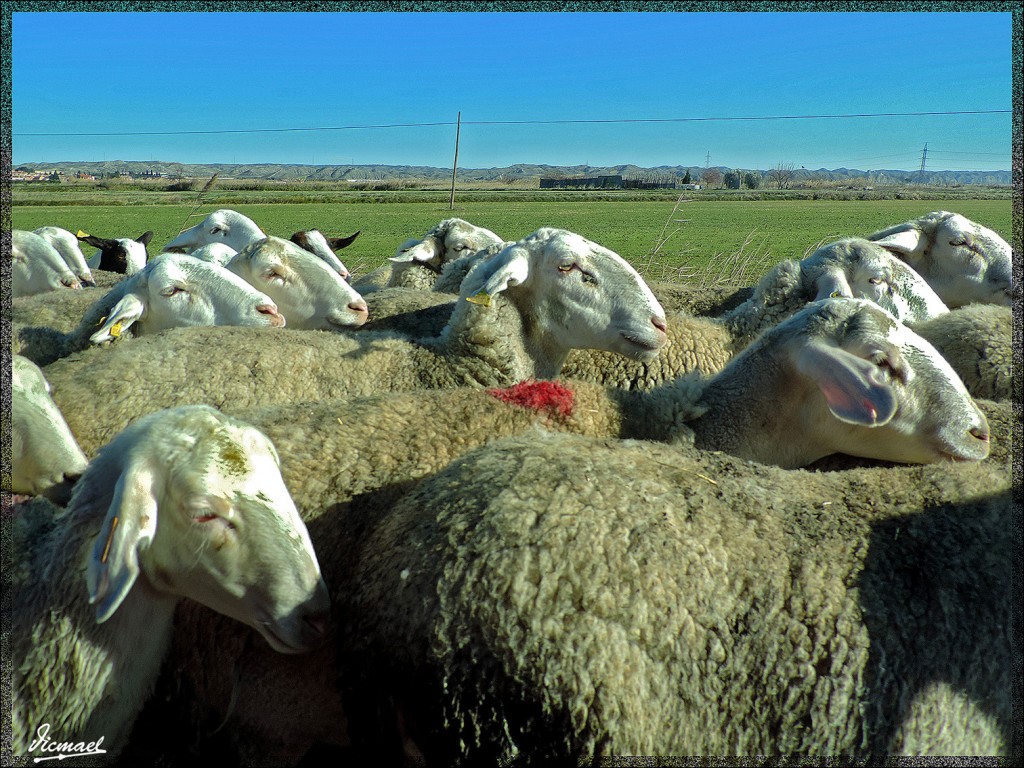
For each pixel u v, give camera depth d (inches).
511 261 64.7
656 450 42.1
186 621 40.1
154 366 58.7
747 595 34.7
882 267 80.0
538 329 67.5
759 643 34.1
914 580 35.8
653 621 33.6
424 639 33.9
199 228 120.3
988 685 35.0
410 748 35.0
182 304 73.0
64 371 59.4
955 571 36.2
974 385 63.7
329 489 41.6
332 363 62.6
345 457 42.8
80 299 84.3
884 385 46.3
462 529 35.4
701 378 56.7
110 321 69.3
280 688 39.1
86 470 36.7
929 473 41.3
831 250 82.0
